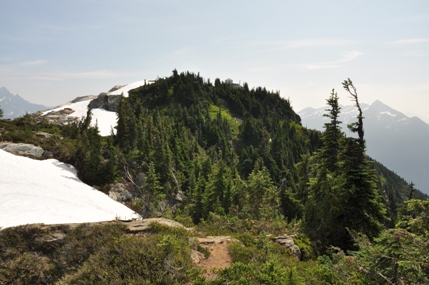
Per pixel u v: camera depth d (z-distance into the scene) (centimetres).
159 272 943
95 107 8962
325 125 2239
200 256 1197
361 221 1917
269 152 8562
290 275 891
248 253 1222
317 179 2136
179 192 4525
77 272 1093
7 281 1258
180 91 11306
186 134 7875
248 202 3241
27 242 1427
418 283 721
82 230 1445
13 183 2602
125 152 4584
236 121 11912
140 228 1354
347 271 926
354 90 2156
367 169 2041
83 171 3694
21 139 3869
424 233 845
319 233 1923
